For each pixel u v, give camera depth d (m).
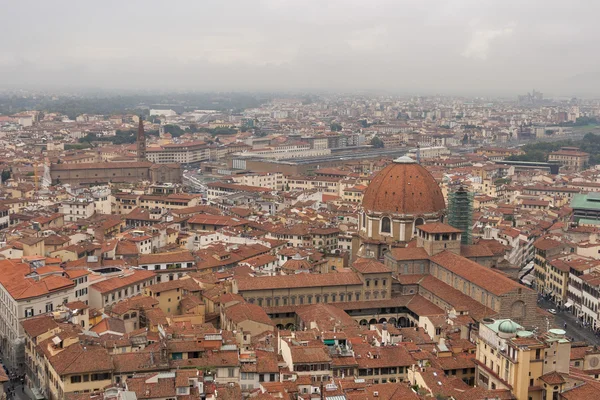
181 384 166.12
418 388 178.50
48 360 190.75
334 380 178.88
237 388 172.25
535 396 171.00
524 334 179.25
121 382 174.38
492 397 167.75
